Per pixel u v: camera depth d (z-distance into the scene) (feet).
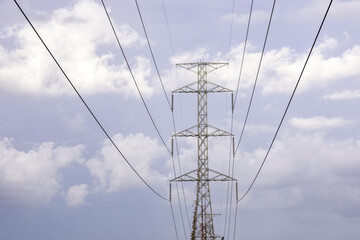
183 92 271.28
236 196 268.21
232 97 263.49
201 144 271.08
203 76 273.13
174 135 268.41
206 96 272.92
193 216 269.03
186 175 269.23
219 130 269.44
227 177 268.21
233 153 263.29
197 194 269.85
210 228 268.41
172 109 248.11
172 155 262.47
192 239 266.57
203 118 273.13
